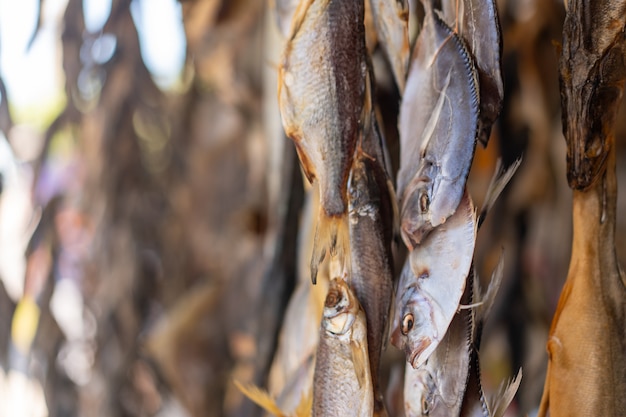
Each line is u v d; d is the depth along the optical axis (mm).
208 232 2258
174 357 2088
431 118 920
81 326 2301
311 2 938
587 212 965
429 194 911
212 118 2299
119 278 2191
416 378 945
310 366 1142
